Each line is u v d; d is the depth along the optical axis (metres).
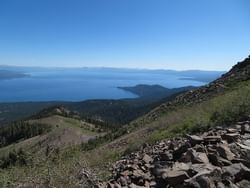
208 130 10.41
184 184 4.57
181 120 16.58
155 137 13.41
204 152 5.91
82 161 7.55
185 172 4.96
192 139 7.01
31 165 6.61
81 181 6.04
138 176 5.92
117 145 19.56
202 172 4.70
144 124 31.67
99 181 6.36
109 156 12.96
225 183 4.52
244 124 8.66
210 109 14.51
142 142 13.88
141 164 7.13
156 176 5.63
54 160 7.20
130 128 35.53
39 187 5.82
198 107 19.81
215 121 11.09
